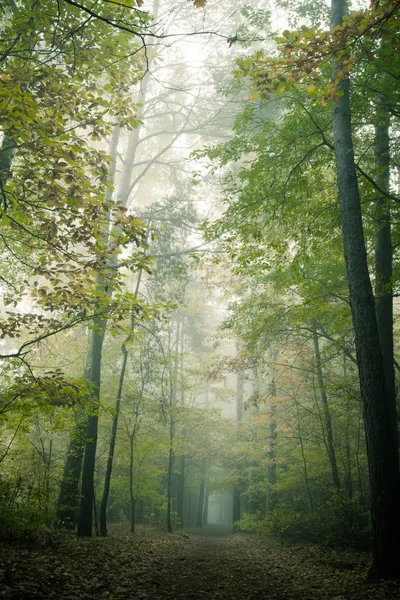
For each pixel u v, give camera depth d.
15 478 9.76
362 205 9.98
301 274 11.65
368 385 7.29
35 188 7.40
